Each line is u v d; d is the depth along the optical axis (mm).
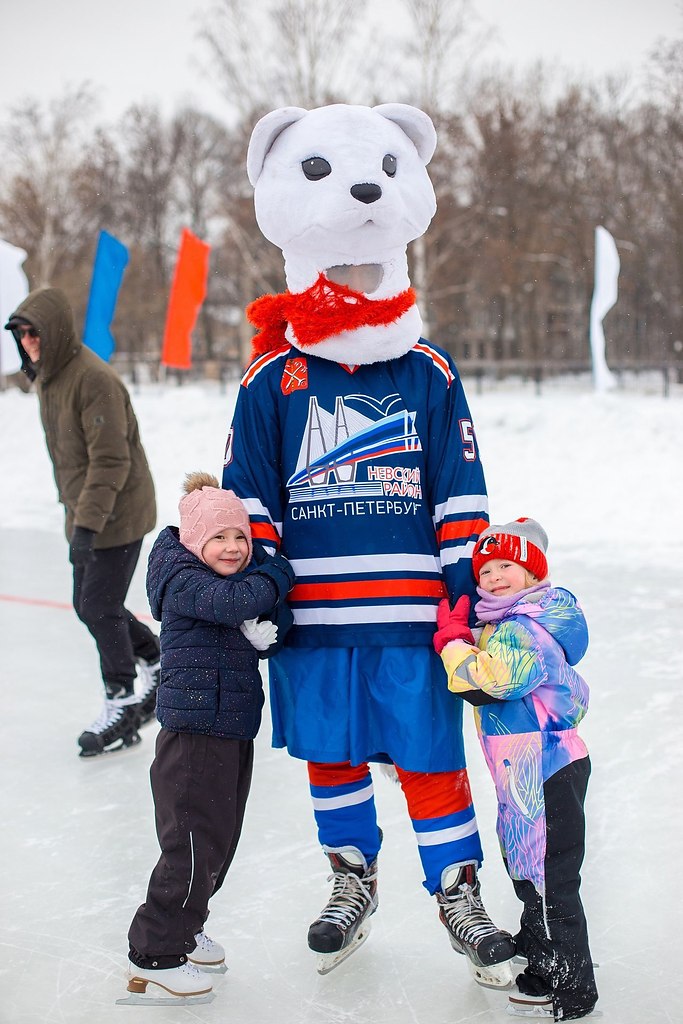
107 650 3914
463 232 28859
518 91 31219
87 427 3740
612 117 32969
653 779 3441
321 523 2377
